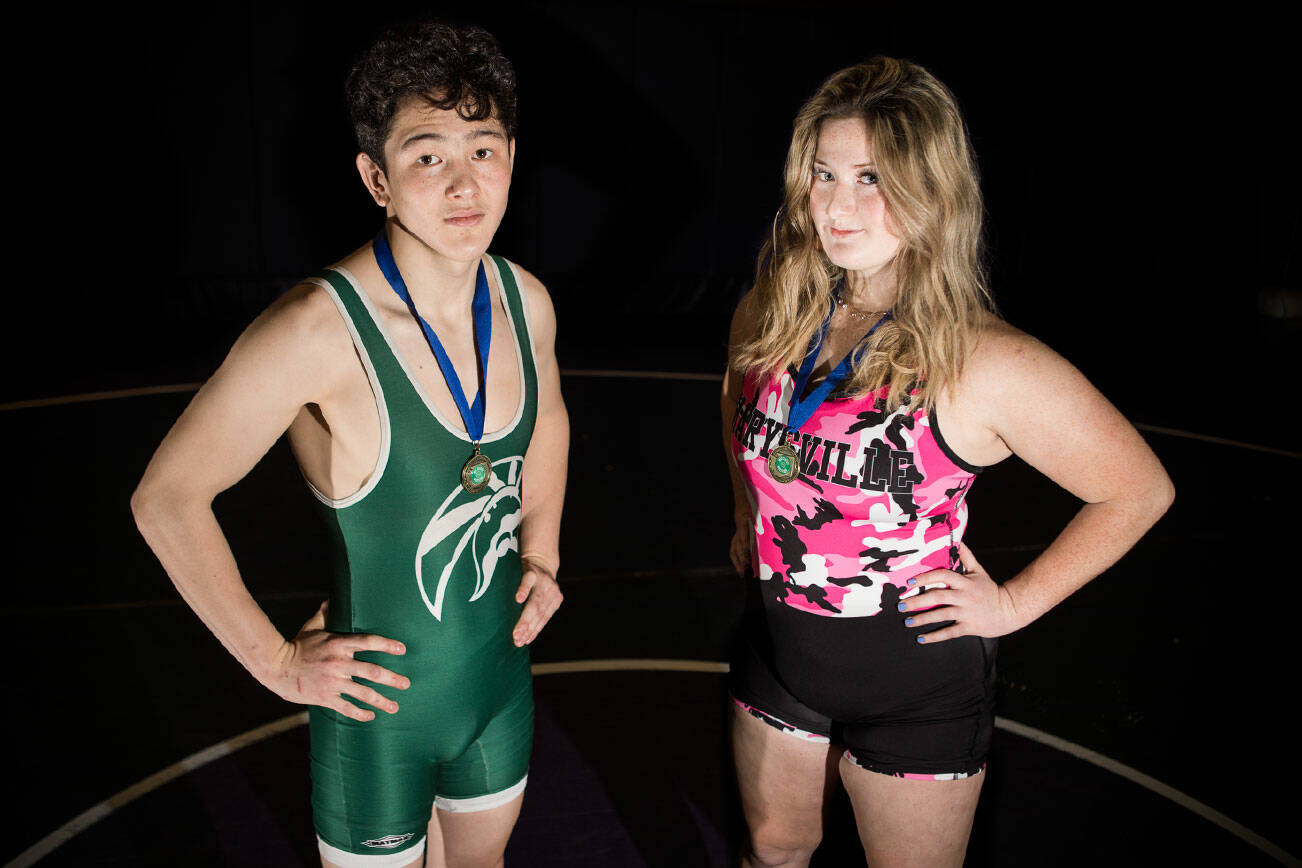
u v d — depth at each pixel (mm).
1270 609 4043
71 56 7488
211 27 7711
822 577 1746
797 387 1737
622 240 9188
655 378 7234
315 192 8266
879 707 1780
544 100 8641
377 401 1547
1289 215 9977
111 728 3023
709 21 8859
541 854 2582
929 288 1591
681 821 2734
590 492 5027
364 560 1645
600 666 3490
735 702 2000
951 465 1646
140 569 4023
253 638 1597
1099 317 9812
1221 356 8461
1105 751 3100
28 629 3545
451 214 1498
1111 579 4262
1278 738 3201
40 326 7770
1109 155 9914
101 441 5422
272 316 1507
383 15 8047
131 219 7922
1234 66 9680
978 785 1820
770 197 9445
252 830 2623
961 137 1585
